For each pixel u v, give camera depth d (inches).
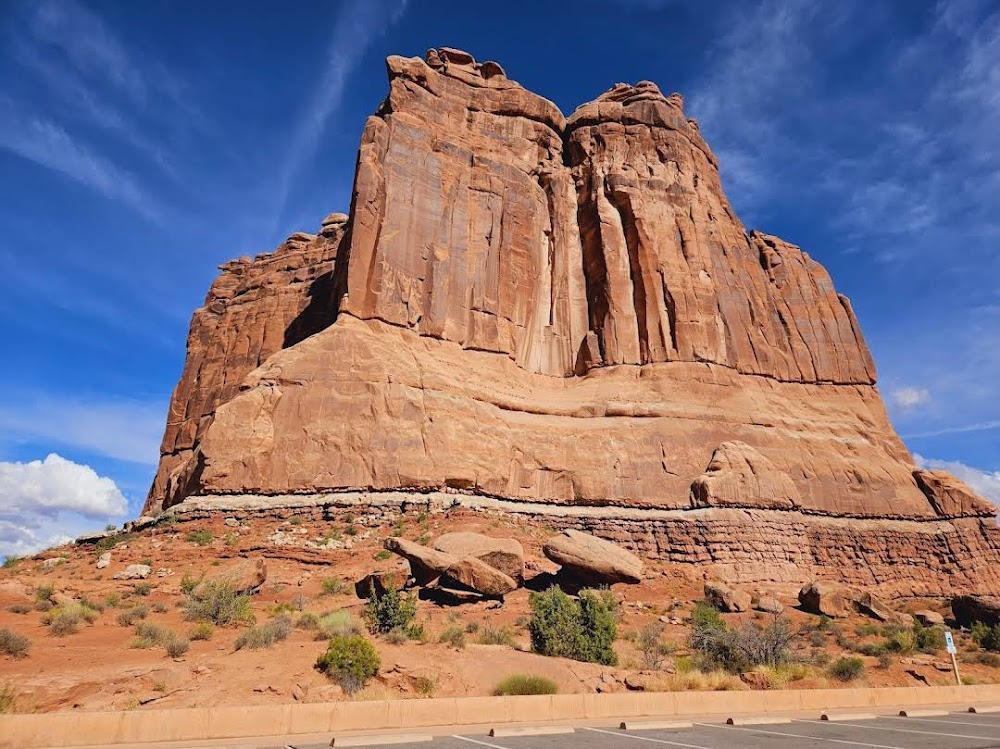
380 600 702.5
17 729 332.8
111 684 454.0
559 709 472.4
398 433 1357.0
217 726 370.3
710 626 821.2
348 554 1091.3
